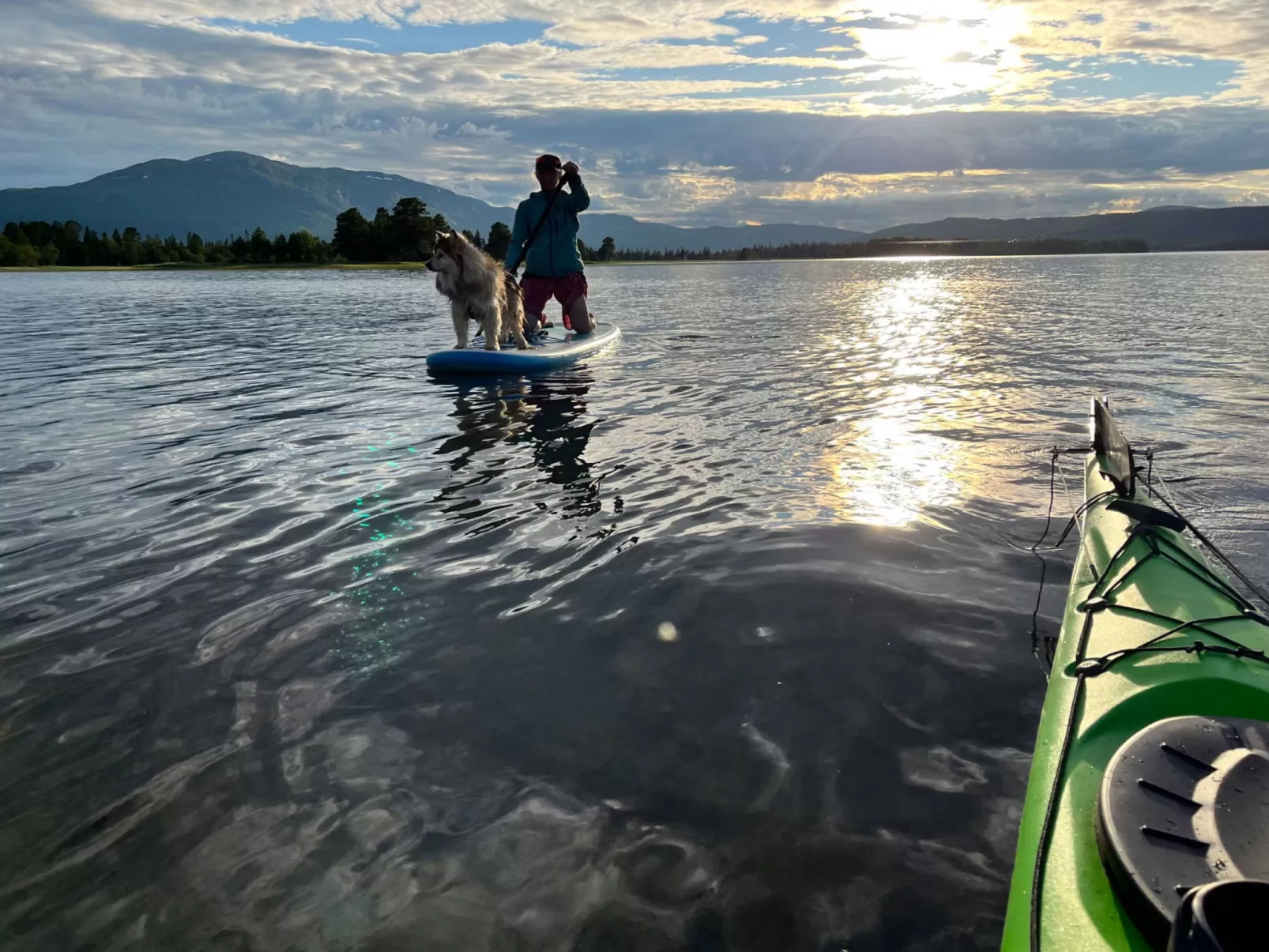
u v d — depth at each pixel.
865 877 1.82
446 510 4.32
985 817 1.99
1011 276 39.66
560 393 7.68
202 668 2.77
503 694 2.59
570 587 3.35
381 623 3.08
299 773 2.22
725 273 60.56
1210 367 8.37
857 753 2.25
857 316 16.42
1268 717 1.94
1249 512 3.97
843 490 4.52
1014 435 5.68
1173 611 2.49
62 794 2.14
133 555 3.78
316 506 4.43
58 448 5.75
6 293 29.50
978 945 1.64
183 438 6.01
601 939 1.68
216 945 1.68
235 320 16.94
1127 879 1.36
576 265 10.90
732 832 1.97
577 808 2.06
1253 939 1.06
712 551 3.68
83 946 1.68
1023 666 2.67
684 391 7.68
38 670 2.78
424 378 8.77
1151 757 1.60
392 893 1.81
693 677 2.66
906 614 3.04
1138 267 49.03
